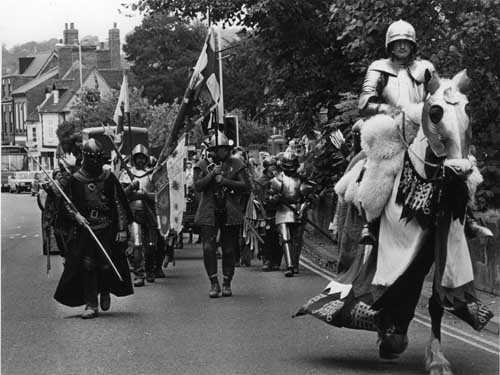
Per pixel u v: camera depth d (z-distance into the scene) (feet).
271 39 75.36
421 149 26.66
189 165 79.51
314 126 80.33
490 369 28.19
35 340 33.60
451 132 25.13
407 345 30.12
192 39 261.03
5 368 29.09
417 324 36.37
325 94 78.33
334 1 59.98
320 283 49.88
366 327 27.55
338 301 28.12
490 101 47.14
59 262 62.75
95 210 38.27
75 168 42.91
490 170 46.03
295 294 45.27
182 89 255.91
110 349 31.76
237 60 83.41
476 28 45.44
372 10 51.19
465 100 25.58
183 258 63.57
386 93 29.35
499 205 46.75
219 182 43.80
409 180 26.96
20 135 365.61
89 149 38.04
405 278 27.32
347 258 29.89
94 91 189.37
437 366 26.78
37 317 38.75
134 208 49.11
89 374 28.09
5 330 35.63
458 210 26.30
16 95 368.68
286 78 77.87
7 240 85.92
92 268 38.22
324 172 71.82
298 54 76.07
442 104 25.34
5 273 56.08
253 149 157.38
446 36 48.16
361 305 27.58
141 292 46.29
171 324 36.60
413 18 49.47
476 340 33.22
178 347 31.99
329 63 75.56
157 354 30.83
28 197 210.79
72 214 37.88
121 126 60.75
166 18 255.91
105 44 364.17
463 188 26.08
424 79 26.16
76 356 30.71
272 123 84.74
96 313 38.42
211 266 44.21
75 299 38.73
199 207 44.29
